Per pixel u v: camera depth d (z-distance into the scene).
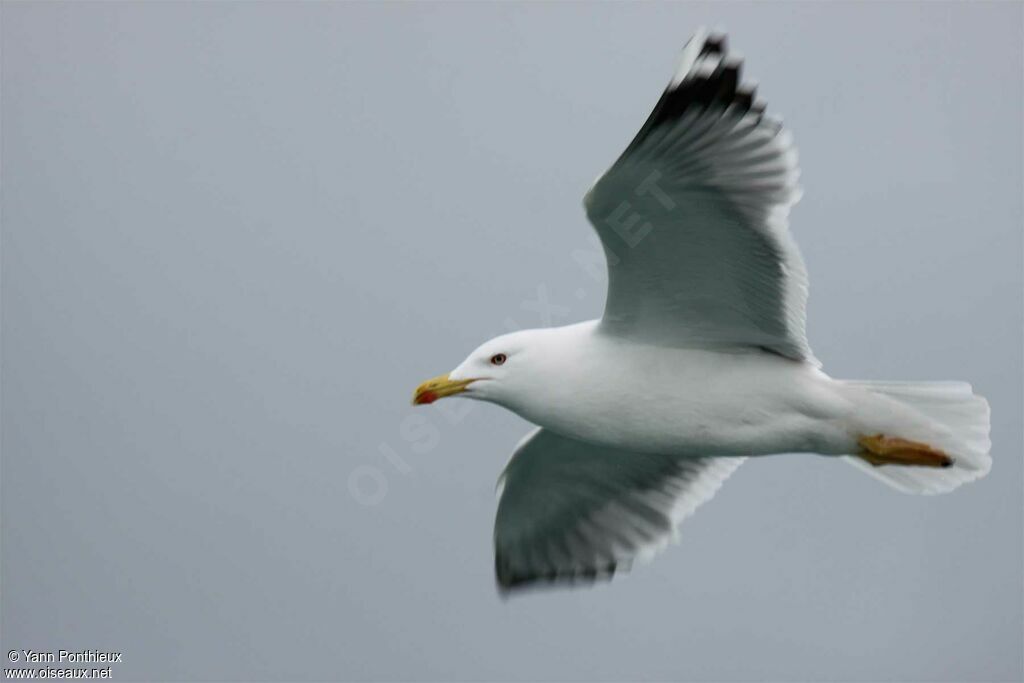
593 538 14.09
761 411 11.27
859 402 11.18
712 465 13.76
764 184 10.20
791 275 10.70
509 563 14.09
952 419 11.18
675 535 13.84
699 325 11.20
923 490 11.60
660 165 9.85
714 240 10.48
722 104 9.68
